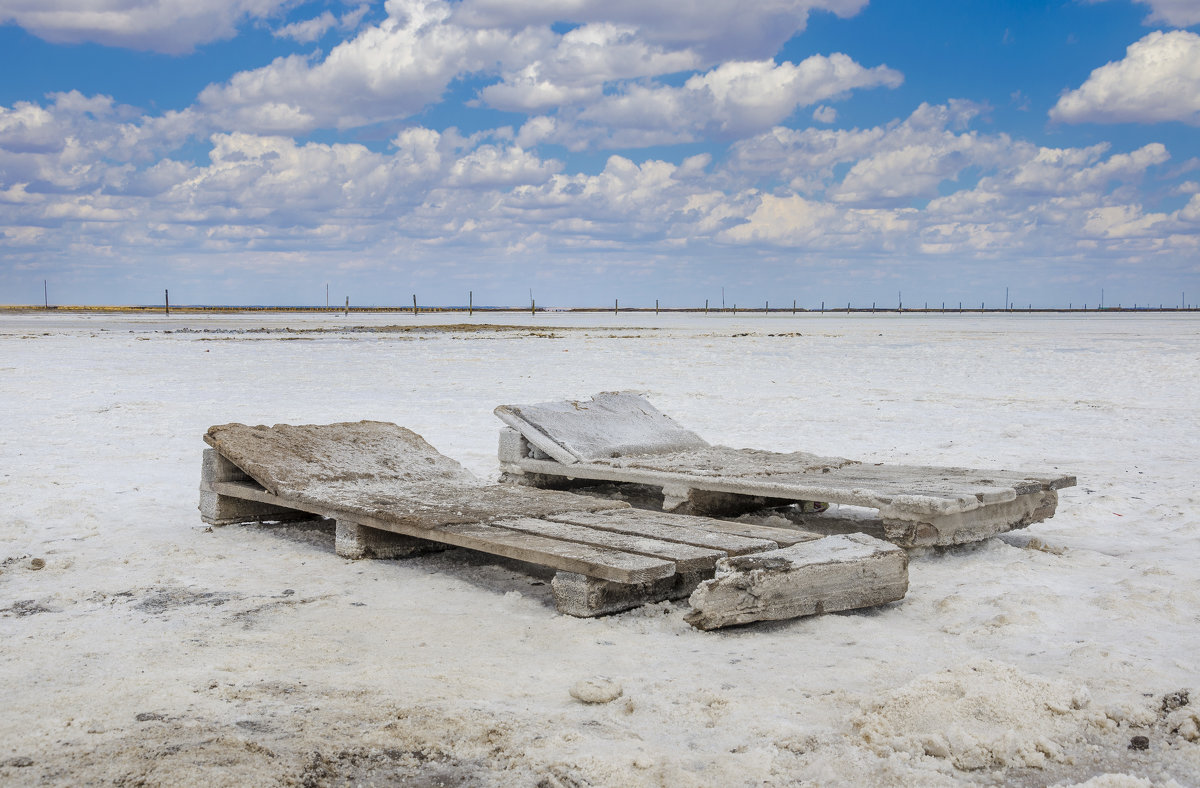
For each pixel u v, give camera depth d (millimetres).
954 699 3154
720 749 2916
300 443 6566
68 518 6410
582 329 55781
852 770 2752
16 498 6949
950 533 5305
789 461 6867
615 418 7738
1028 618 4145
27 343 31844
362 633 4094
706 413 13109
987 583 4848
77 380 17781
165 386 16734
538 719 3111
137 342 33750
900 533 5234
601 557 4297
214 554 5562
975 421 12125
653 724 3102
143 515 6613
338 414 12703
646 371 21297
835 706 3213
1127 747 2912
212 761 2674
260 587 4863
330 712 3102
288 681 3416
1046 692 3166
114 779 2559
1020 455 9336
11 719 3014
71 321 65250
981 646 3896
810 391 16391
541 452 7266
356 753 2807
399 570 5258
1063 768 2797
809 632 4109
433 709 3141
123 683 3338
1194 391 16062
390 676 3482
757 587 4055
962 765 2801
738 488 5867
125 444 9930
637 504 7031
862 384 17797
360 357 26047
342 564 5379
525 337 42031
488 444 10086
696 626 4098
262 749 2775
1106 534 6082
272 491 5965
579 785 2652
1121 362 23266
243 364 22734
